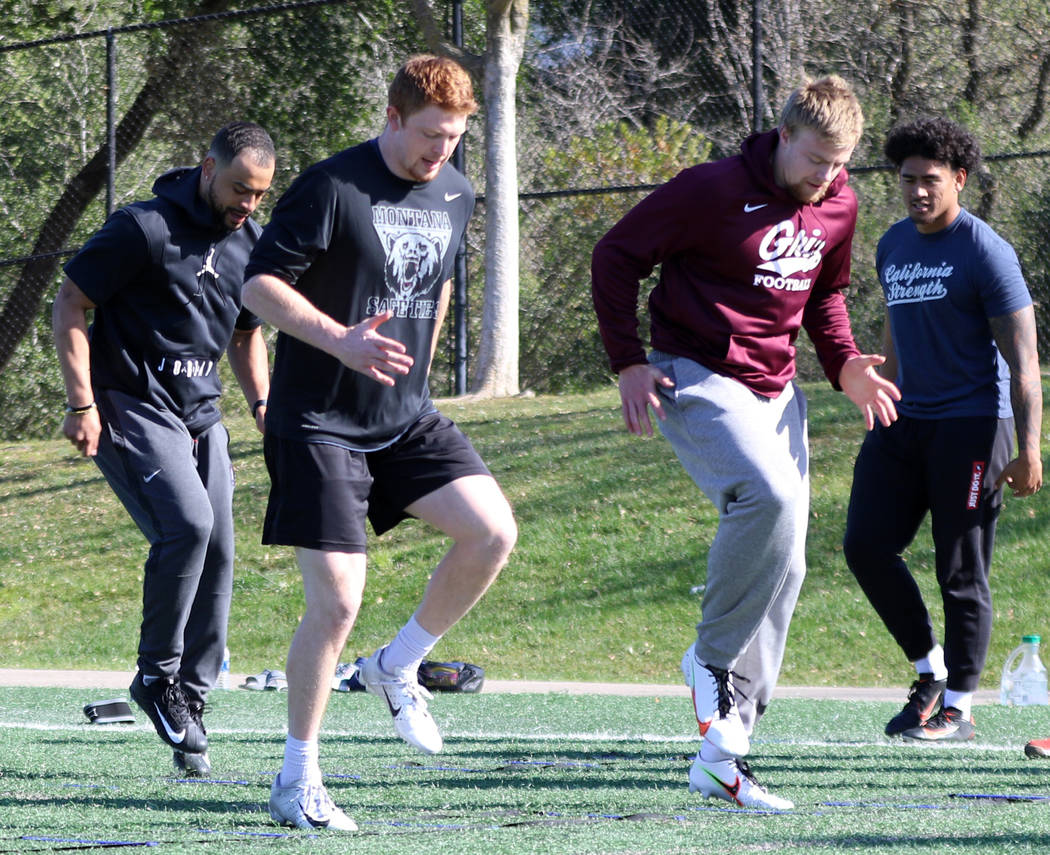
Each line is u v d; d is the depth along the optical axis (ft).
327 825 30.35
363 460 32.71
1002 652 87.25
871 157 175.11
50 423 200.44
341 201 31.37
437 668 75.05
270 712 65.36
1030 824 30.50
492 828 30.09
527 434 126.41
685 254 34.35
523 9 143.64
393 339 32.81
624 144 178.29
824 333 37.09
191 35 177.06
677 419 34.30
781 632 35.06
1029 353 49.55
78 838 28.96
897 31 181.78
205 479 42.16
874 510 51.72
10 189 195.83
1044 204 142.10
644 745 50.83
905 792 37.58
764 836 28.58
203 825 30.86
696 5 198.90
